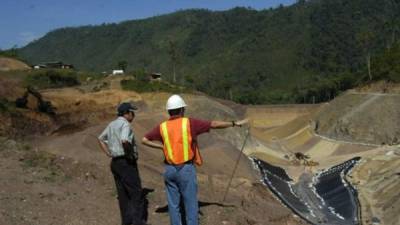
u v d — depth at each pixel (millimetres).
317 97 117625
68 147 23375
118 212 9117
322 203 38688
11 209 8500
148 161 24438
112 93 51250
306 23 188125
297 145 73188
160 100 62344
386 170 48906
